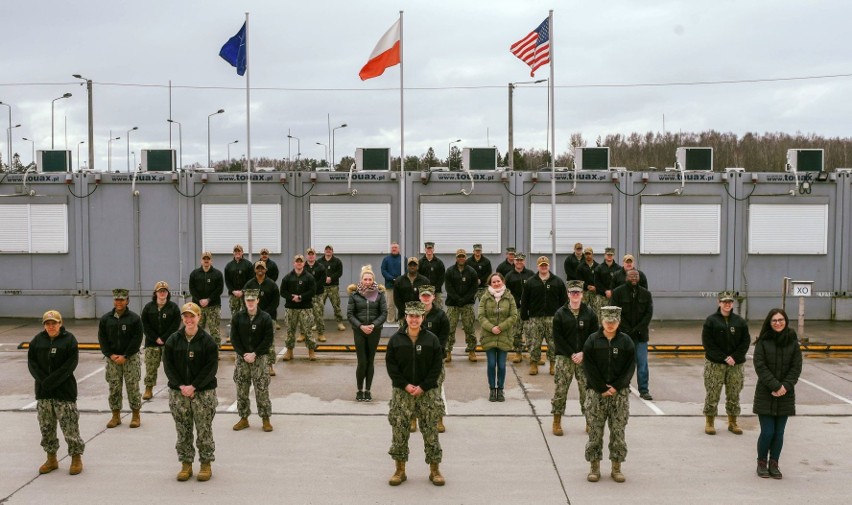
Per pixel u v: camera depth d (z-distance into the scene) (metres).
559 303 13.09
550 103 17.56
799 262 18.92
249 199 18.00
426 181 18.92
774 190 18.84
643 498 7.58
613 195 18.92
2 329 17.89
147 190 19.12
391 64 16.86
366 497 7.62
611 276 15.00
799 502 7.46
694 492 7.74
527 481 8.07
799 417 10.53
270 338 9.85
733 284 18.98
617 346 8.00
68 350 8.23
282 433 9.77
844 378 12.95
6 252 19.36
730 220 18.89
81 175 19.14
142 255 19.19
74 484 7.96
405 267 18.06
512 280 14.81
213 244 19.16
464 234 19.00
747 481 8.05
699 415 10.66
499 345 11.22
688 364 14.23
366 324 11.30
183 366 8.08
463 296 14.25
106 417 10.53
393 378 7.93
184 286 19.17
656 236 18.92
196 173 19.17
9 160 39.00
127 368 9.93
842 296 18.88
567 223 18.94
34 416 10.57
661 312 19.02
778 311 8.13
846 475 8.23
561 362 9.67
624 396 7.98
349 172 18.89
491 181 18.97
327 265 17.44
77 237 19.22
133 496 7.62
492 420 10.40
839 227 18.84
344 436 9.65
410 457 8.91
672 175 18.84
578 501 7.51
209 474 8.11
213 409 8.18
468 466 8.55
